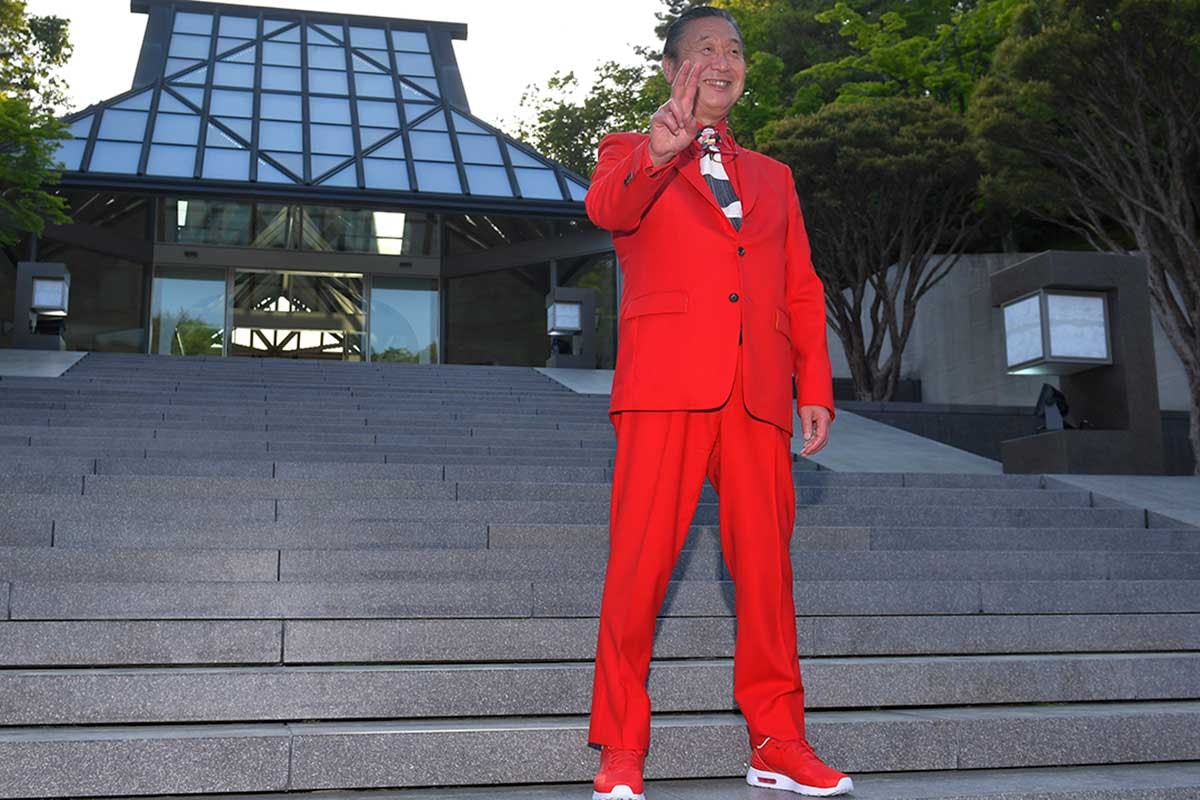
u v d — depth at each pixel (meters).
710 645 3.69
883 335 18.67
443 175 20.83
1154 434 8.30
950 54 21.03
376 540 4.88
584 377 14.19
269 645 3.39
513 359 22.47
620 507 2.53
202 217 21.69
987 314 18.41
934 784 2.72
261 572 4.17
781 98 24.53
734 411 2.54
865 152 17.55
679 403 2.48
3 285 19.58
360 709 3.04
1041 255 8.52
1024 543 5.76
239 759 2.64
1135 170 14.62
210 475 6.39
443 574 4.37
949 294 19.22
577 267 21.94
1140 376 8.38
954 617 3.94
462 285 23.03
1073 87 13.64
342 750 2.70
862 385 18.62
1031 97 13.77
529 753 2.79
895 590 4.34
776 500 2.56
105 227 20.89
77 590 3.60
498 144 22.30
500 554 4.43
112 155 19.42
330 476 6.47
